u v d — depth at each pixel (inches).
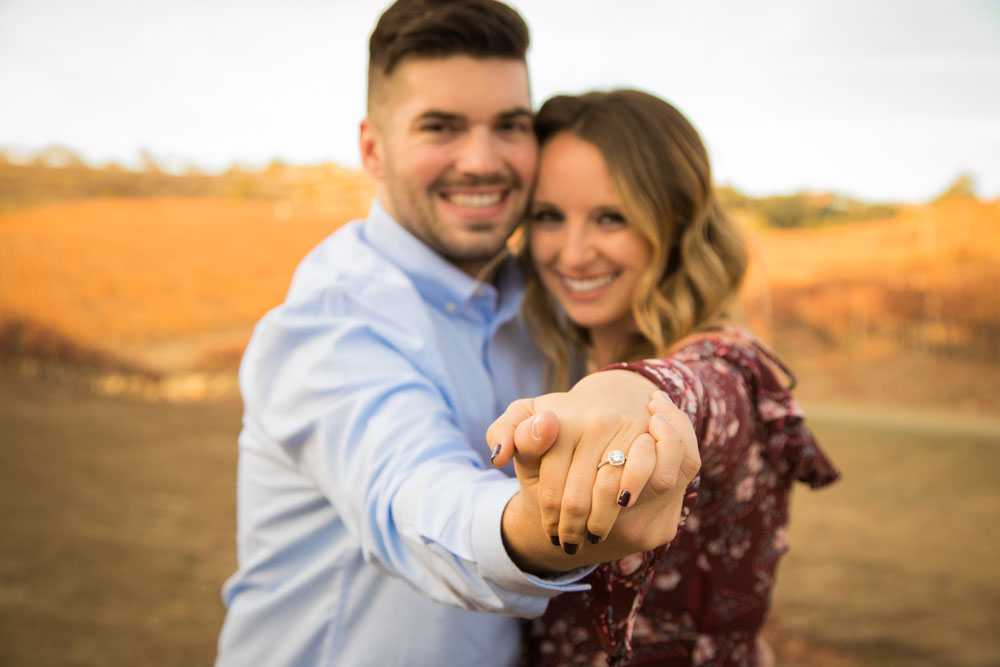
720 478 45.9
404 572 40.7
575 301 60.8
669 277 61.3
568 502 28.3
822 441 232.7
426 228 59.7
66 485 219.1
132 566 188.1
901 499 210.4
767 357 52.8
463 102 57.2
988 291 253.3
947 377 251.9
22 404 267.0
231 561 194.5
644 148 57.2
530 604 35.9
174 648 161.3
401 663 53.0
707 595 49.3
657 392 32.2
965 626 165.9
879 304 264.2
